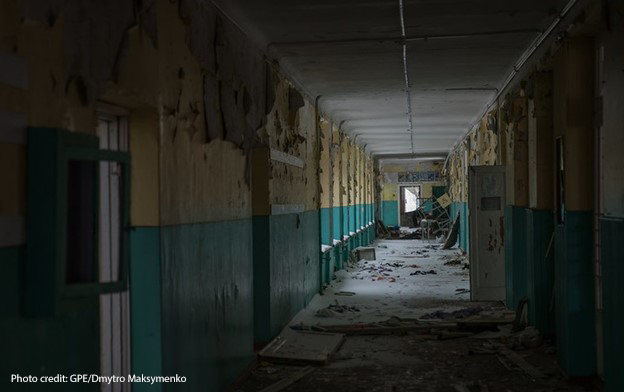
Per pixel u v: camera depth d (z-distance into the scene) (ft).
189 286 14.61
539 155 23.20
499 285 33.76
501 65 28.14
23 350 8.37
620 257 13.55
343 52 25.16
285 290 26.55
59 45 9.31
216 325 16.69
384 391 18.08
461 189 64.54
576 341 18.34
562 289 19.20
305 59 26.27
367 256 56.49
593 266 18.21
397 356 22.18
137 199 12.90
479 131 44.09
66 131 9.06
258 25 20.81
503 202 33.86
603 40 14.66
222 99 17.46
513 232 28.78
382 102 38.52
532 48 24.03
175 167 13.89
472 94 35.86
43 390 8.75
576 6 17.10
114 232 12.91
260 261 23.63
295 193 29.27
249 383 19.04
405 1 18.88
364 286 40.37
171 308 13.41
